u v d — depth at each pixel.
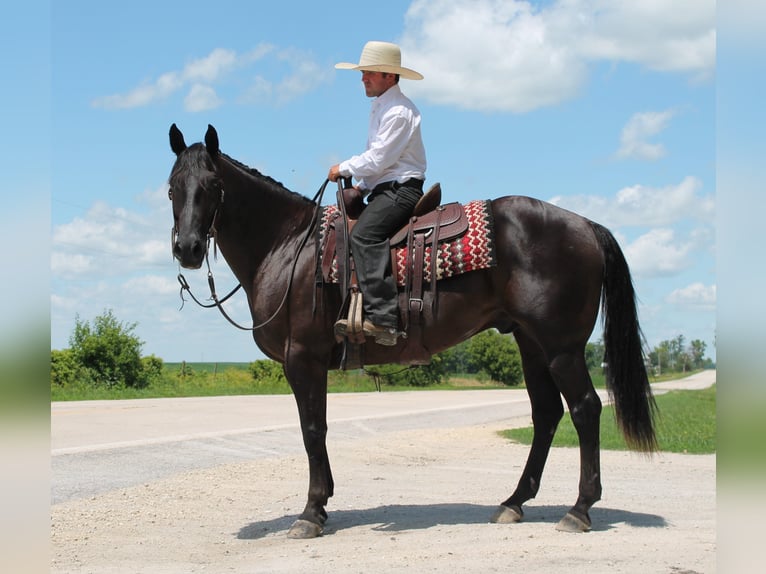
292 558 4.98
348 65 6.14
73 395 30.34
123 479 8.82
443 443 13.52
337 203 5.98
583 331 5.66
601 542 5.13
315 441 5.84
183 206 5.61
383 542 5.36
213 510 6.99
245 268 6.20
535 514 6.46
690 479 8.85
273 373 43.88
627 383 5.64
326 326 5.84
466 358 62.75
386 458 11.30
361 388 41.28
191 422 16.81
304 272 5.88
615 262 5.72
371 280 5.61
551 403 6.16
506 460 11.09
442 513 6.58
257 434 13.80
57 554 5.25
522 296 5.62
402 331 5.69
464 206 5.85
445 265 5.63
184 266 5.54
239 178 6.02
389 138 5.81
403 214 5.83
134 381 38.12
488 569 4.48
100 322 37.81
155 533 5.97
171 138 6.02
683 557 4.68
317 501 5.82
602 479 8.88
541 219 5.67
